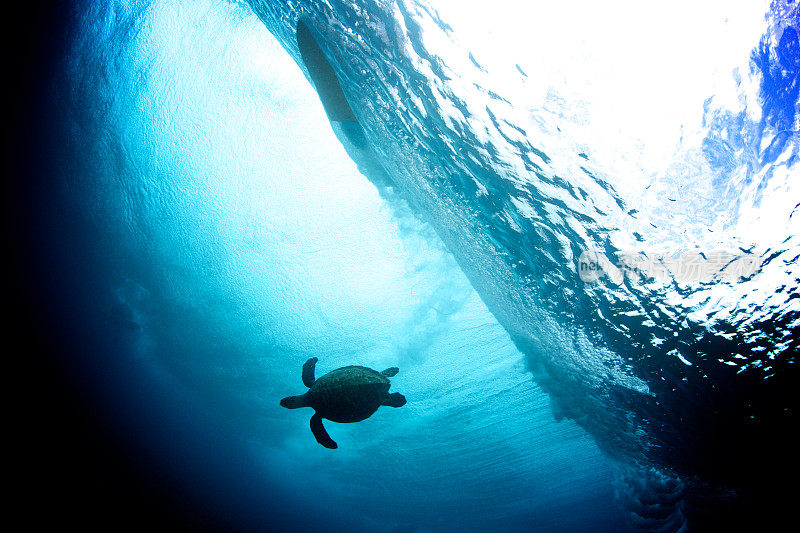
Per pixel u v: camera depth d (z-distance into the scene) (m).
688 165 1.88
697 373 2.41
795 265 1.89
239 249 11.37
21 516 12.04
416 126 2.69
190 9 9.51
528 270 2.96
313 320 11.30
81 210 12.20
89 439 14.15
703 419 2.72
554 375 4.81
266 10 3.87
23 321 13.76
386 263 10.09
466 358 9.80
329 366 11.51
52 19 9.68
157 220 11.70
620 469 5.52
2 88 10.49
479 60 1.95
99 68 10.22
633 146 1.90
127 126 10.79
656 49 1.73
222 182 10.91
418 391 10.47
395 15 2.06
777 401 2.27
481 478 10.77
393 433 11.46
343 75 3.09
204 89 10.16
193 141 10.60
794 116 1.74
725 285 2.05
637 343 2.55
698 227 1.98
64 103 10.81
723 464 3.08
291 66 9.86
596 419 4.64
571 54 1.80
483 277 4.38
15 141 11.44
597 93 1.84
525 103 1.96
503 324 5.52
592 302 2.58
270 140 10.45
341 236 10.48
